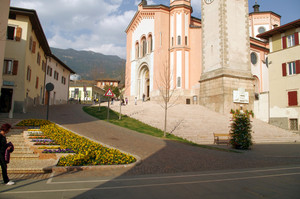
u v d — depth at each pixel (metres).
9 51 22.88
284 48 28.39
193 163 9.74
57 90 41.91
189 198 5.28
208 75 32.78
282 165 10.05
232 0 32.59
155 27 40.81
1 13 14.50
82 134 14.55
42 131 13.67
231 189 6.03
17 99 22.86
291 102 26.88
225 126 22.23
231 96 30.02
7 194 5.43
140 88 45.31
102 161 8.81
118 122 21.53
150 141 14.67
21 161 9.17
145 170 8.29
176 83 38.19
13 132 13.15
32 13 23.42
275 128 25.27
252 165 9.84
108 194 5.53
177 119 23.05
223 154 12.43
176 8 39.72
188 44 39.34
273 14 51.78
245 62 32.22
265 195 5.54
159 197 5.33
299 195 5.55
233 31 32.03
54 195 5.40
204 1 35.00
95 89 76.06
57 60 40.03
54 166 8.12
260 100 30.41
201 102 33.72
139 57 45.12
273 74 29.28
